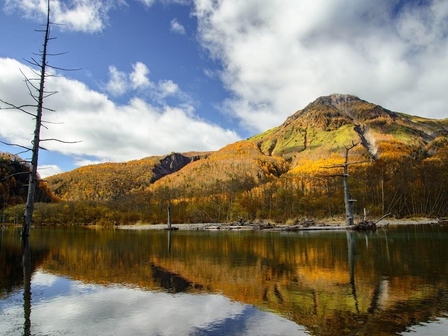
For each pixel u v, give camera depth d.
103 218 92.56
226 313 5.99
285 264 11.70
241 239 26.03
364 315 5.82
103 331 5.06
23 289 7.55
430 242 19.52
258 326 5.33
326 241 21.69
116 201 122.75
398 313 5.89
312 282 8.54
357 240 21.92
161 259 13.05
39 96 17.72
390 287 7.83
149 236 32.56
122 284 8.29
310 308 6.27
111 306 6.36
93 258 13.06
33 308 6.14
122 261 12.34
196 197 106.69
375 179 68.62
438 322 5.41
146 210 96.88
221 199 92.31
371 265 11.15
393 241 20.59
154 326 5.31
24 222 18.27
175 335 4.94
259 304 6.56
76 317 5.69
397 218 61.34
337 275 9.44
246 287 8.02
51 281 8.45
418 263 11.42
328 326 5.30
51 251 15.25
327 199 71.25
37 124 17.83
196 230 51.50
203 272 10.09
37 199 113.69
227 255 14.55
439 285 7.96
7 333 4.90
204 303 6.63
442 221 54.28
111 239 26.64
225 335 4.93
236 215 77.50
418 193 69.00
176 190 133.50
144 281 8.69
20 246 17.38
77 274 9.48
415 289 7.60
